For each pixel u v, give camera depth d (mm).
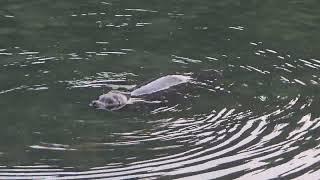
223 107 13055
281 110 13016
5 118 12570
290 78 14680
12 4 19594
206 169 11008
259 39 17172
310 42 17062
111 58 15586
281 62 15625
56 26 17750
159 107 12992
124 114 12727
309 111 13000
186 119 12555
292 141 11891
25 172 10859
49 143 11758
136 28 17734
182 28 17844
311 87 14188
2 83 14016
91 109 12938
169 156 11352
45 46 16250
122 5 19641
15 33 17172
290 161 11297
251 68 15211
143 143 11750
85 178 10703
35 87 13883
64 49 16078
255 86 14148
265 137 11992
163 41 16797
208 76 14539
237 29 17906
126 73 14719
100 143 11758
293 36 17516
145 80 14359
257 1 20453
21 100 13312
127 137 11930
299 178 10836
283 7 19969
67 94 13578
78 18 18438
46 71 14711
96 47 16250
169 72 14828
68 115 12695
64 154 11414
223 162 11211
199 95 13547
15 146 11656
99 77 14445
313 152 11547
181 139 11875
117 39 16844
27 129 12211
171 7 19578
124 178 10703
